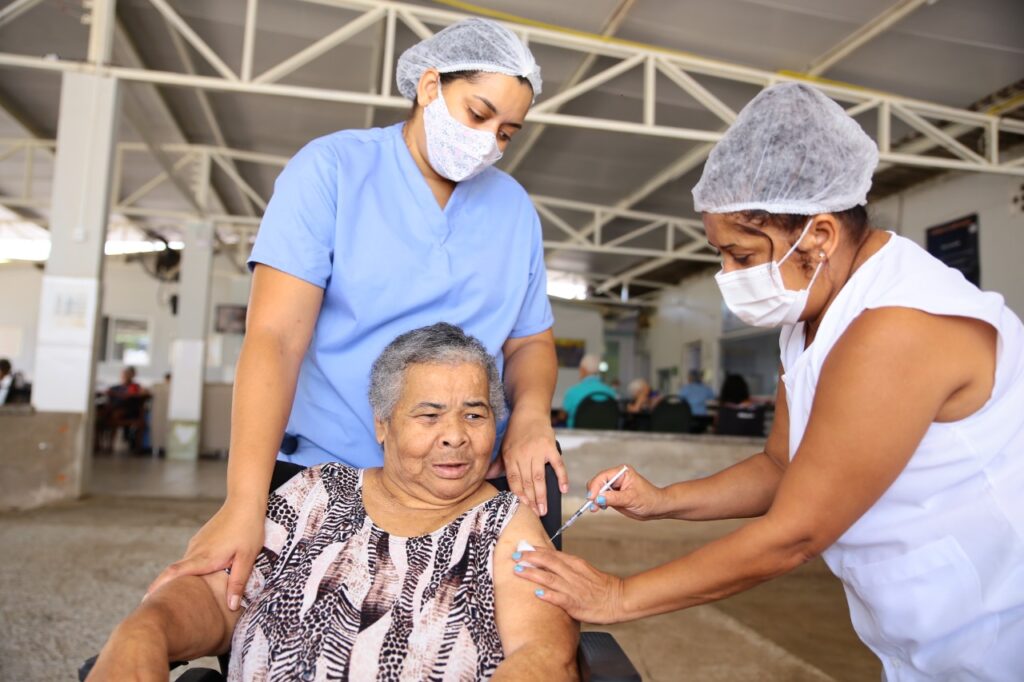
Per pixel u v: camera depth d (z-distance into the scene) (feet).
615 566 13.29
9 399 35.55
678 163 28.27
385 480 4.51
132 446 36.91
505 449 4.89
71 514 15.34
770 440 4.99
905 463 3.51
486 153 4.69
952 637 3.71
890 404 3.40
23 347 51.80
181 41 20.76
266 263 4.58
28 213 40.63
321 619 3.96
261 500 4.21
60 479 17.06
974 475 3.54
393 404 4.37
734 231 3.86
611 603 3.93
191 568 3.89
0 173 33.83
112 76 17.70
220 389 33.19
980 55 19.08
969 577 3.61
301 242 4.61
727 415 24.00
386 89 17.79
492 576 4.14
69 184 17.49
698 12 17.81
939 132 20.74
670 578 3.89
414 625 3.96
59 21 20.03
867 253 3.76
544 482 4.64
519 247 5.38
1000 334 3.43
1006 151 23.75
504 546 4.19
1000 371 3.48
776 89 3.83
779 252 3.80
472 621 4.00
